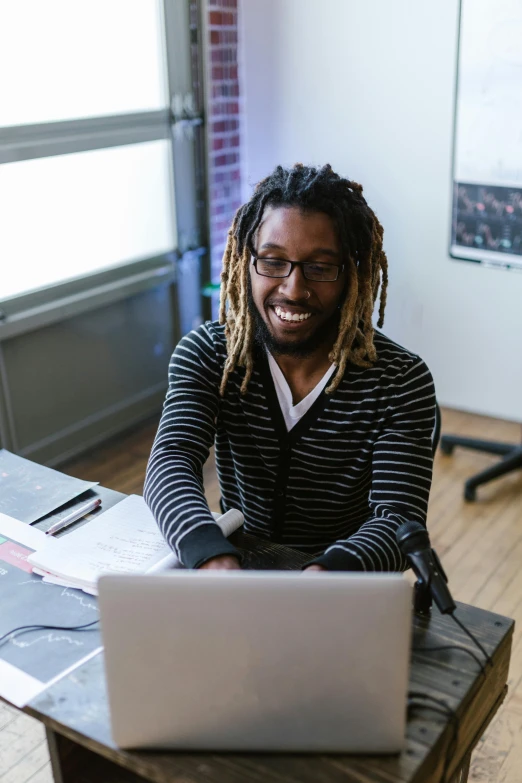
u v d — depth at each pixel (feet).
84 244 9.89
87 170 9.65
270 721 2.72
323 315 4.05
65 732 2.97
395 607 2.52
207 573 2.56
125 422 11.10
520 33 8.81
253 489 4.59
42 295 9.37
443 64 9.60
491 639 3.35
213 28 10.88
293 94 11.05
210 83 11.10
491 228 9.90
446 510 8.92
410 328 11.21
